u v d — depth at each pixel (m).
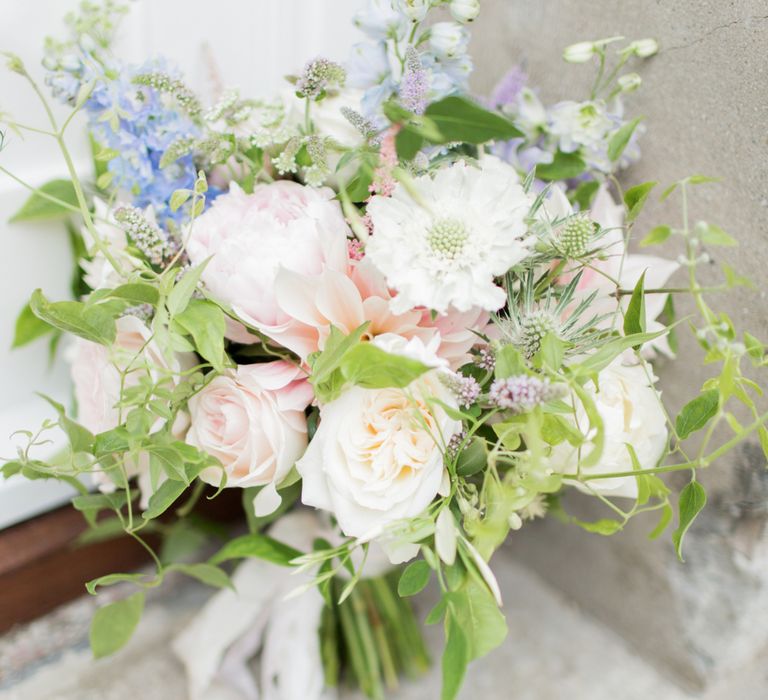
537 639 0.82
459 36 0.55
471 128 0.50
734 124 0.59
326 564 0.62
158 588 0.85
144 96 0.60
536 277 0.57
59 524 0.78
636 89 0.66
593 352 0.52
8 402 0.78
